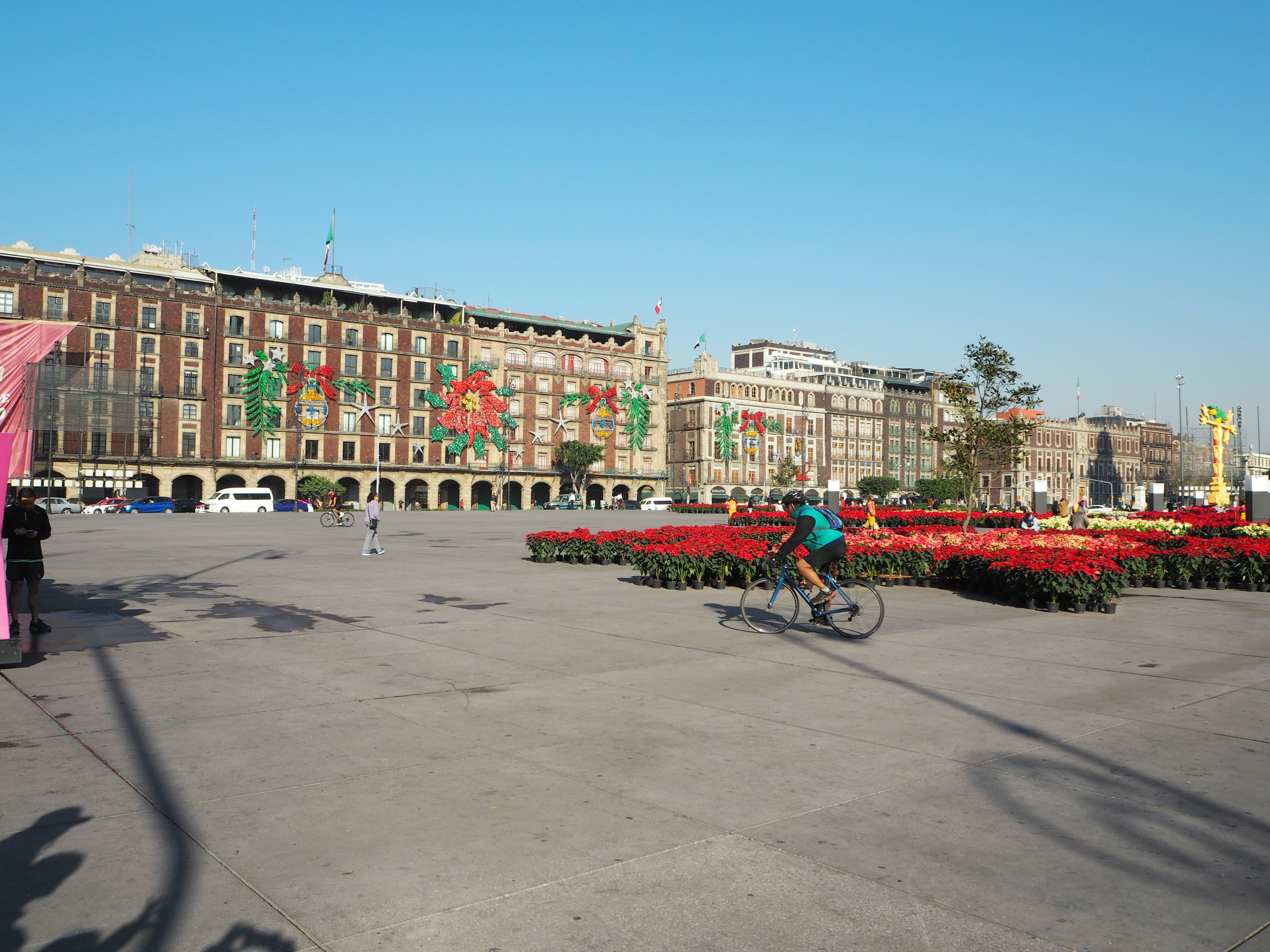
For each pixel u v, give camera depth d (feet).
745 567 55.52
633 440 380.58
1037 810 19.22
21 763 21.76
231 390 298.15
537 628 42.91
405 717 26.40
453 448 336.08
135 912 14.44
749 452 411.95
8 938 13.58
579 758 22.57
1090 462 534.37
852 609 40.11
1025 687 30.86
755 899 15.10
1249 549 59.62
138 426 245.04
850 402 450.71
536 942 13.70
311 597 53.93
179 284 292.81
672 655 36.32
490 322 362.53
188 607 49.49
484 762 22.18
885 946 13.64
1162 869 16.39
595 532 119.75
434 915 14.48
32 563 40.11
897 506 269.85
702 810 19.06
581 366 369.30
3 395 33.42
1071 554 50.98
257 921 14.23
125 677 31.63
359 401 320.29
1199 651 37.60
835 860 16.63
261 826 17.93
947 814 18.92
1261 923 14.46
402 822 18.24
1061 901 15.14
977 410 127.13
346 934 13.88
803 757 22.76
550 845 17.17
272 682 31.04
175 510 244.63
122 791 19.83
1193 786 20.77
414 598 53.83
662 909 14.75
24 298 266.36
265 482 310.04
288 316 308.60
